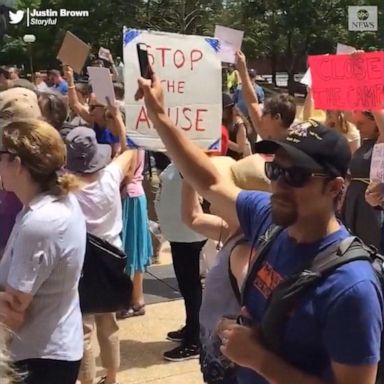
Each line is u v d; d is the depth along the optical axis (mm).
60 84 14305
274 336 1921
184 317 5574
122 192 5258
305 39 41000
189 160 2535
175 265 4746
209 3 42594
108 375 4309
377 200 3775
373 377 1829
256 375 2137
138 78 2629
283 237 2047
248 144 6395
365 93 3822
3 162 2713
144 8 41375
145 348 5020
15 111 3432
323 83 3955
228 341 1993
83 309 3598
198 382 4516
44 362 2746
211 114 3039
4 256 2781
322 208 1934
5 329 1588
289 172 1922
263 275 2064
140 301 5598
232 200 2453
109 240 3912
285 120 3758
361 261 1863
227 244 2598
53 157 2719
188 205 3115
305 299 1874
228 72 12555
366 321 1807
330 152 1919
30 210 2703
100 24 39875
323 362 1902
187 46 2971
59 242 2691
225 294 2543
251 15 41781
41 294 2727
